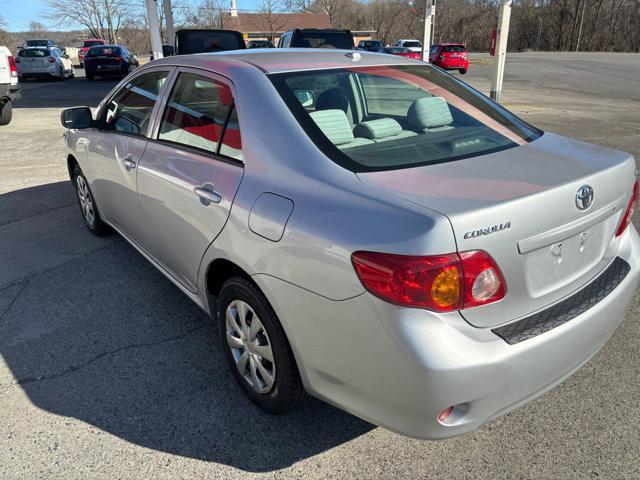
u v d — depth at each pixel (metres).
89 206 4.66
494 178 2.00
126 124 3.65
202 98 2.82
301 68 2.68
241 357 2.56
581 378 2.76
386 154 2.23
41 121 11.42
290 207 2.08
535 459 2.26
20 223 5.15
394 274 1.72
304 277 1.99
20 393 2.72
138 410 2.59
